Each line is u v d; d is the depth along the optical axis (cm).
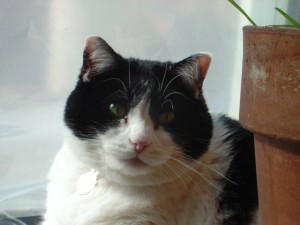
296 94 35
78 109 49
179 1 61
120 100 48
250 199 51
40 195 63
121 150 46
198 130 50
